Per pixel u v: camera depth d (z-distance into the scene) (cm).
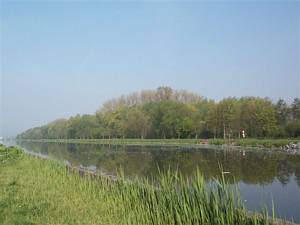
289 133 6019
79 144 10275
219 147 5747
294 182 2208
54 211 1363
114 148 7044
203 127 7894
